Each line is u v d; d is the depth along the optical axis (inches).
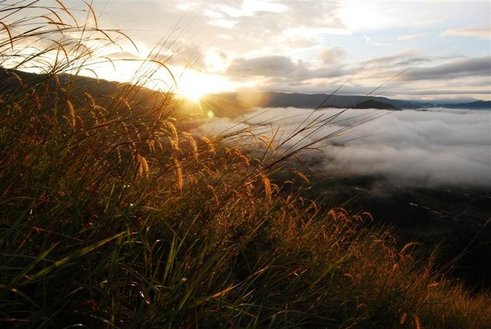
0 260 57.9
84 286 62.4
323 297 109.8
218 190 108.0
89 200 76.4
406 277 172.2
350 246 168.1
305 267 118.3
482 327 212.1
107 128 84.1
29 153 72.1
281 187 131.6
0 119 72.4
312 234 144.6
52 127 75.7
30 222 65.4
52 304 59.1
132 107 94.7
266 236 124.0
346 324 107.0
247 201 125.3
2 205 66.0
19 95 70.1
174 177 102.0
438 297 196.9
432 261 186.2
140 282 75.1
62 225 69.8
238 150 109.4
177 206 99.1
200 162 102.7
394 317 128.2
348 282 133.0
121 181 83.3
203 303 74.2
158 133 88.4
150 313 66.6
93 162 81.4
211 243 91.4
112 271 64.9
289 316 95.2
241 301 86.2
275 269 109.2
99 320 63.6
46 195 71.7
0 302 59.4
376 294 137.0
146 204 85.4
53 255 67.2
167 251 89.0
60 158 76.2
